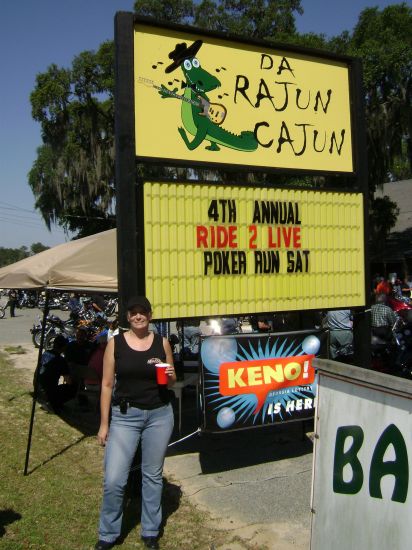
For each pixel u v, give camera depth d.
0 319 24.53
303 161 5.84
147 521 4.00
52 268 5.99
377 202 26.08
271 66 5.66
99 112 28.50
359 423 2.85
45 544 3.97
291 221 5.69
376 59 21.72
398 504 2.63
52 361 7.77
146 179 4.98
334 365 2.98
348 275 6.04
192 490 5.05
